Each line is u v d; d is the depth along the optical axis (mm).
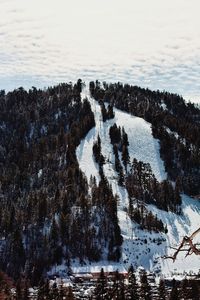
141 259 179875
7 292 113188
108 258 178125
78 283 150750
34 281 154750
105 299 100875
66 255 174000
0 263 163000
